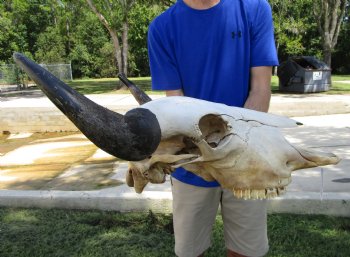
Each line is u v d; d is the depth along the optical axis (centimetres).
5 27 3516
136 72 3975
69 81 2920
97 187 566
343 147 725
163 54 238
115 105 1162
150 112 159
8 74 2228
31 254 379
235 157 169
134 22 2538
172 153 173
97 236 408
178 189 253
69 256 374
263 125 179
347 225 411
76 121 138
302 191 477
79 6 2483
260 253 251
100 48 3916
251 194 170
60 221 444
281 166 171
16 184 609
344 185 499
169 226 422
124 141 144
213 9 226
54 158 782
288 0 2881
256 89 229
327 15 1872
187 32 231
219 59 230
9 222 445
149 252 376
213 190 246
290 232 397
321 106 1129
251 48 231
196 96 238
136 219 444
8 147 936
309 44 3653
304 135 848
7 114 1107
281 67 1612
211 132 178
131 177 193
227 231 256
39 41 3947
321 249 366
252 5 227
